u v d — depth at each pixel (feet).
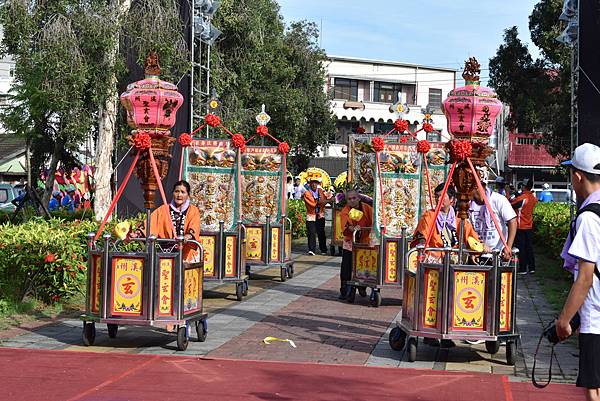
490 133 27.63
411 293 26.48
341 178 97.35
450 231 28.50
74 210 67.15
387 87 167.53
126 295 26.58
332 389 21.90
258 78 82.17
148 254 26.40
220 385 22.11
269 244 47.93
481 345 29.17
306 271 54.13
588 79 43.09
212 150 42.63
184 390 21.47
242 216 49.73
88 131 49.39
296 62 105.50
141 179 28.53
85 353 26.09
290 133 88.02
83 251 36.73
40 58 44.83
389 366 25.20
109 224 40.24
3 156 94.99
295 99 87.56
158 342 28.45
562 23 87.92
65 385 21.77
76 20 46.19
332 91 161.17
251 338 29.66
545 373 24.61
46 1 46.01
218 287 45.14
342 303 39.65
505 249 25.95
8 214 57.06
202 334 28.71
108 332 29.25
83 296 37.68
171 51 49.88
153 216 29.53
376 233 39.60
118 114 52.06
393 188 45.93
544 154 153.28
